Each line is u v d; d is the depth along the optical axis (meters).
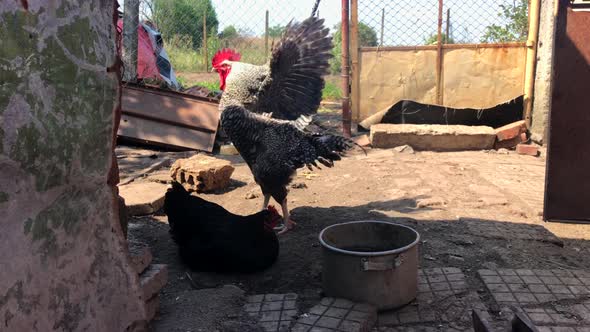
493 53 3.74
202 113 3.42
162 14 5.34
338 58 6.24
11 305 0.70
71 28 0.81
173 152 3.35
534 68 3.65
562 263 1.59
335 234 1.43
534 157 3.28
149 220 2.04
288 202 2.30
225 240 1.51
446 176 2.74
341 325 1.15
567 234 1.87
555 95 1.77
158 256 1.70
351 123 4.10
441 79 3.84
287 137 1.80
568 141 1.79
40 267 0.76
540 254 1.65
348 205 2.25
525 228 1.88
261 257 1.52
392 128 3.51
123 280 0.97
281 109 1.95
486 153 3.40
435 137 3.46
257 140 1.80
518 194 2.37
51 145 0.77
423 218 2.02
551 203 1.84
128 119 3.40
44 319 0.77
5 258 0.69
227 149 3.35
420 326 1.21
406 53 3.86
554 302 1.30
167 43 5.86
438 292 1.36
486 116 3.76
